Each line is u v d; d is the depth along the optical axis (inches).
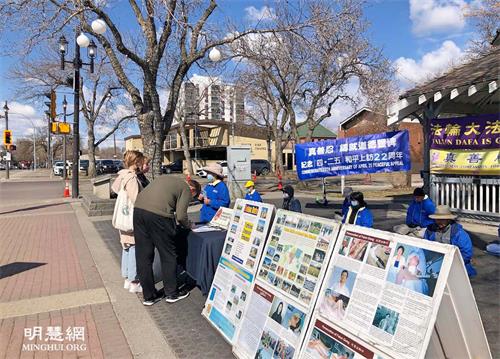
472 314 86.3
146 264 176.6
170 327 155.3
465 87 302.8
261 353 120.4
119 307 176.9
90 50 613.6
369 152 414.9
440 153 357.7
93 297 189.8
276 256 130.4
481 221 332.2
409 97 349.7
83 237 341.4
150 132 457.7
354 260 100.4
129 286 197.9
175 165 1878.7
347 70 776.9
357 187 826.8
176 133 2102.6
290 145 2064.5
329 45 567.8
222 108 1375.5
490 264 222.1
